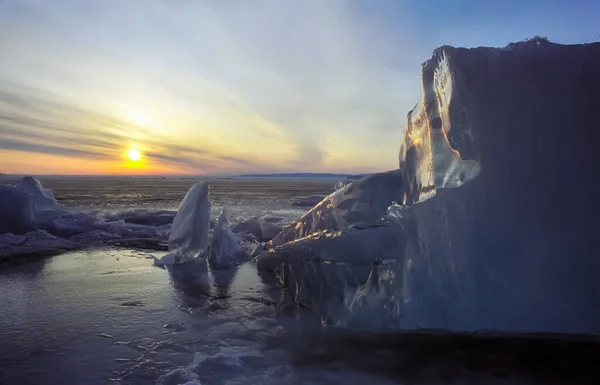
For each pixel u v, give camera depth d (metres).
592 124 3.17
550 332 3.20
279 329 3.60
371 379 2.70
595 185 3.14
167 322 3.76
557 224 3.18
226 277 5.52
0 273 5.62
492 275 3.27
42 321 3.75
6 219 8.59
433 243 3.42
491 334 3.29
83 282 5.16
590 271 3.14
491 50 3.36
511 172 3.23
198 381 2.61
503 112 3.25
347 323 3.58
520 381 2.65
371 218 4.38
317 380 2.67
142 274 5.64
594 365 2.84
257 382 2.64
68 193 32.25
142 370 2.81
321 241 4.16
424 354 3.05
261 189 46.38
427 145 3.89
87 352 3.09
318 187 56.84
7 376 2.70
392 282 3.55
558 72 3.23
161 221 11.34
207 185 7.09
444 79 3.46
